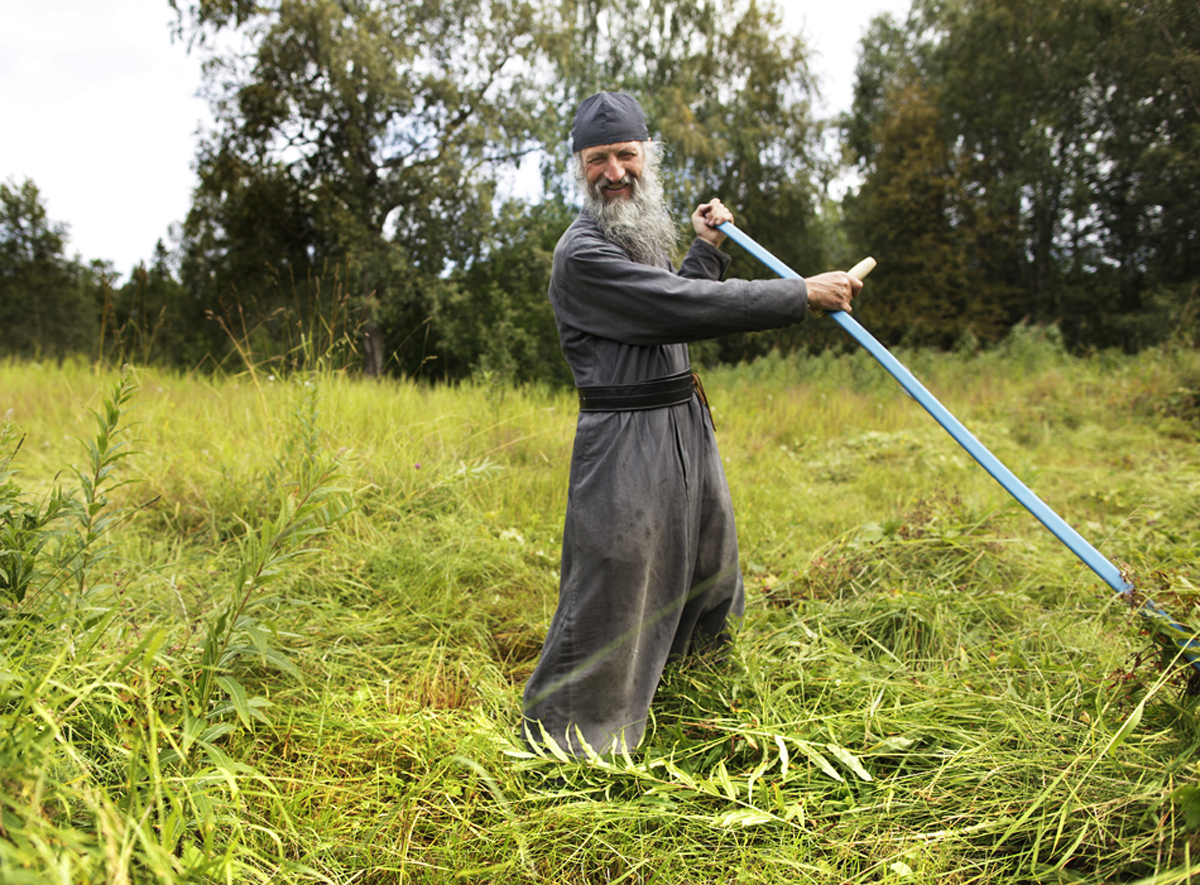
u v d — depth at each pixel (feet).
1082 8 64.85
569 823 4.99
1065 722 5.80
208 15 53.06
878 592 9.11
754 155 70.18
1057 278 71.00
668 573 6.23
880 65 88.79
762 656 7.18
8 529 5.65
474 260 60.13
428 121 57.72
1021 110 70.79
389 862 4.68
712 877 4.68
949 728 5.84
